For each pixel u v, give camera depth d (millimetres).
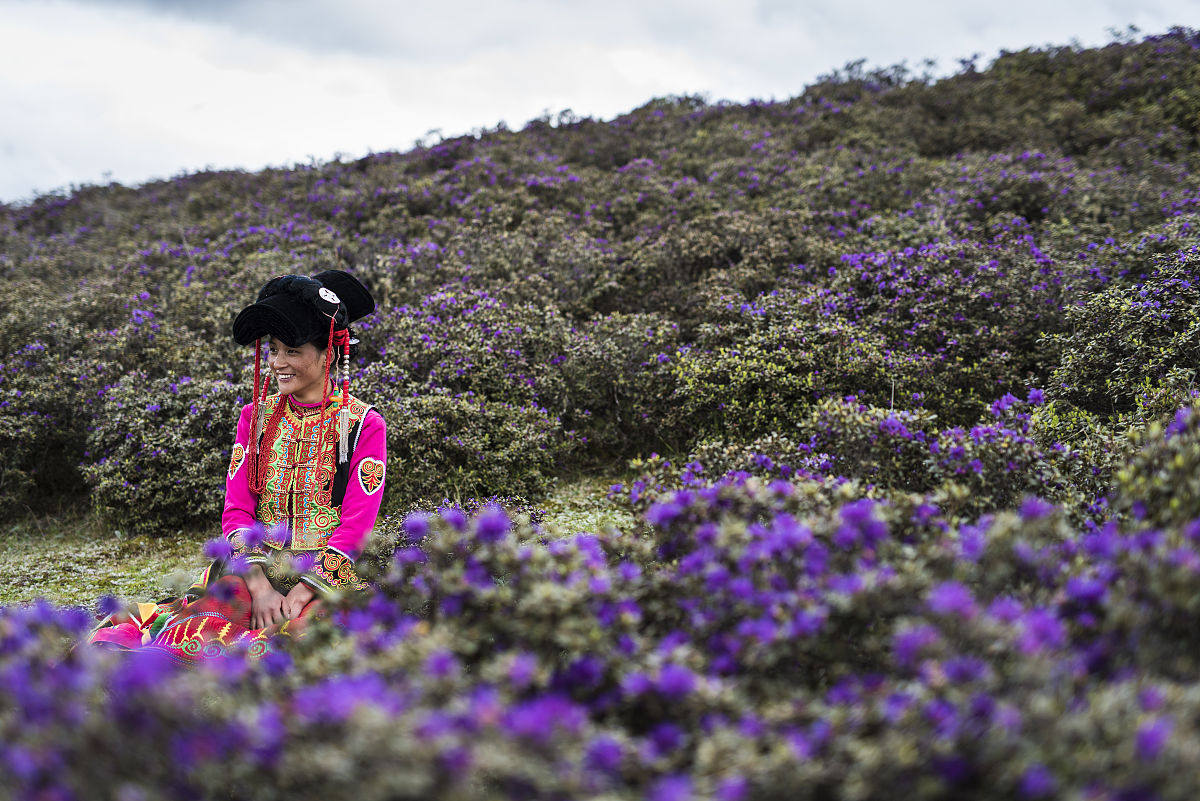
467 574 1771
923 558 1663
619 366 5605
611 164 11008
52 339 6359
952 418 4918
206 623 2229
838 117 11609
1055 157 9078
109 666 1439
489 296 6668
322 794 1212
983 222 7320
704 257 7055
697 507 1968
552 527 2107
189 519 4980
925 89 12328
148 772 1255
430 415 5000
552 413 5586
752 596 1584
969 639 1377
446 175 10273
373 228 8961
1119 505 2158
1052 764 1178
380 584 2172
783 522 1789
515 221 8828
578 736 1237
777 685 1527
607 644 1562
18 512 5262
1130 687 1302
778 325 5559
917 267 5910
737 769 1207
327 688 1308
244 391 5172
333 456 2604
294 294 2486
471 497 4688
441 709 1290
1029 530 1722
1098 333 4715
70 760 1224
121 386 5520
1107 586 1569
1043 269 5848
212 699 1565
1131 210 7160
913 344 5434
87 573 4320
